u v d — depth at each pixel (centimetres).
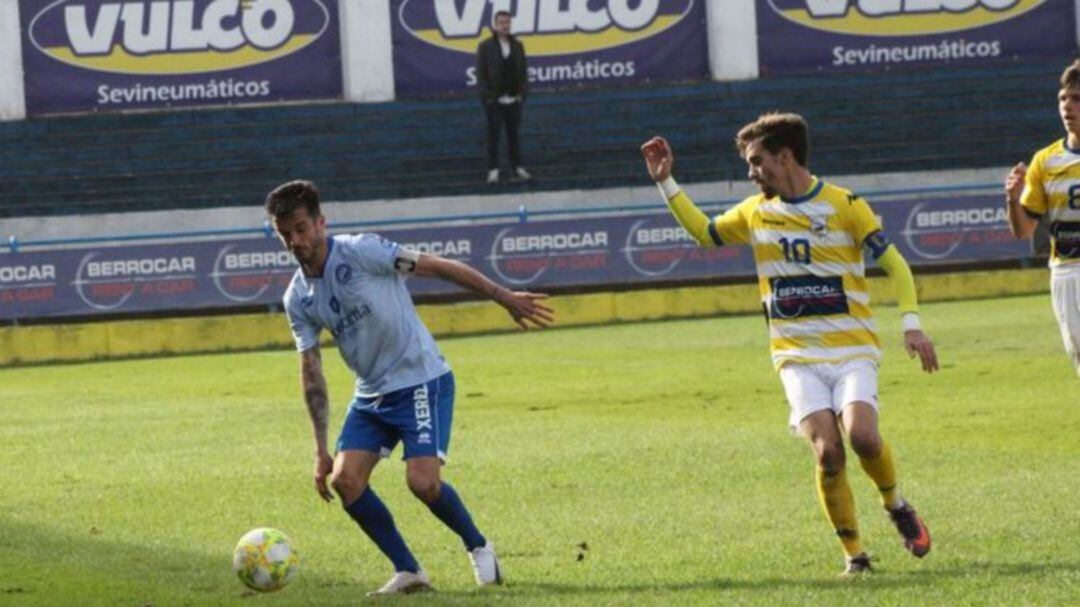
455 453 4359
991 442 4191
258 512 3591
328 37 11588
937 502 3334
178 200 10731
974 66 11888
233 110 11431
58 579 2839
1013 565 2627
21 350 8500
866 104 11556
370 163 11056
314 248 2539
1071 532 2912
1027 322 7731
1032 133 11406
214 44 11481
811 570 2680
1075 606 2295
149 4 11450
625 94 11612
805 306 2603
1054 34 11950
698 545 2984
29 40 11356
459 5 11631
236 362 7875
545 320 2545
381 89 11569
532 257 9119
